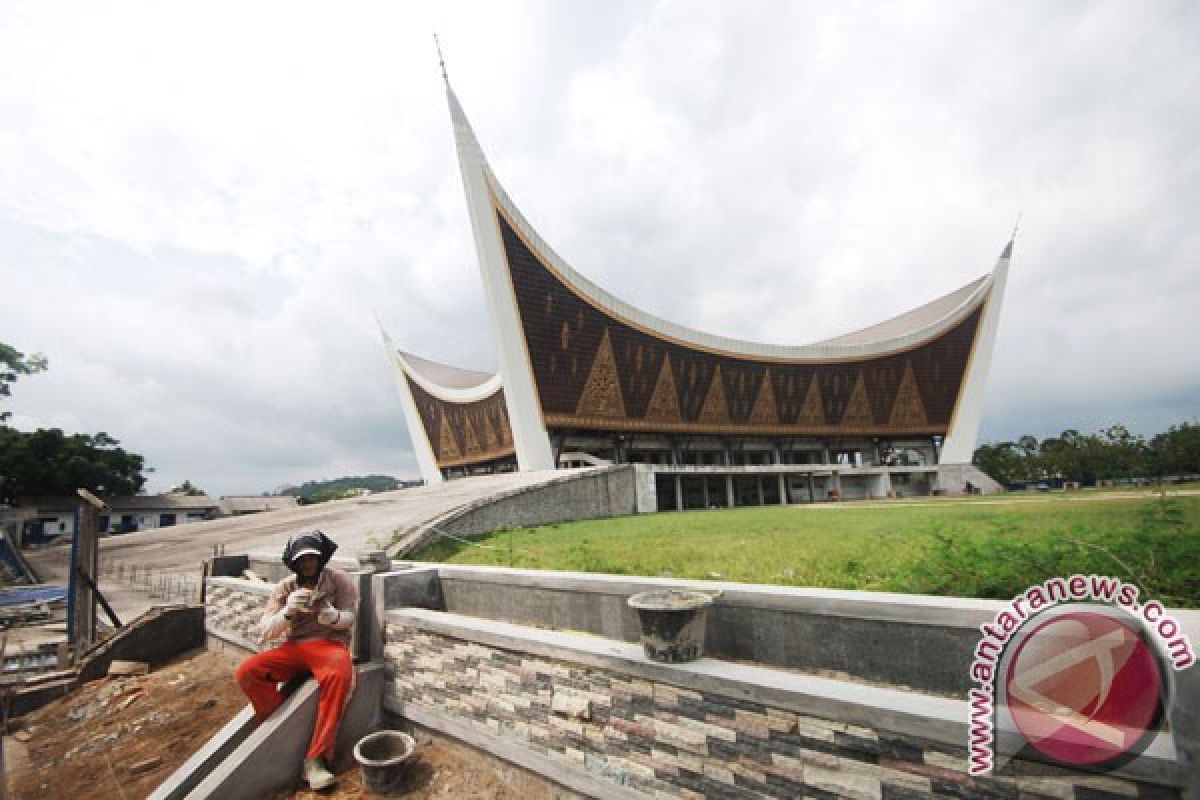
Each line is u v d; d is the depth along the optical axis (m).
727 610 3.54
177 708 6.36
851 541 8.27
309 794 4.20
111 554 18.27
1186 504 9.21
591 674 3.62
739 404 41.94
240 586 7.52
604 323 35.19
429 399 53.44
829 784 2.63
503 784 4.14
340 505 22.98
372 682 5.14
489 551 11.49
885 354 46.16
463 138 29.92
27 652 8.30
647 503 25.38
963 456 50.25
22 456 36.25
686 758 3.13
